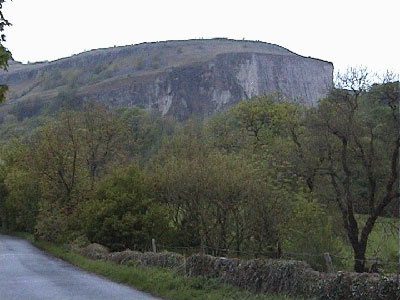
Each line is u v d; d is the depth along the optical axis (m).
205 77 159.12
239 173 30.22
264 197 29.80
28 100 151.88
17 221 66.19
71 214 43.12
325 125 33.22
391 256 29.98
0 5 9.48
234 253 30.06
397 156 31.56
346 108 33.16
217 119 59.59
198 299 15.09
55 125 46.03
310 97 146.88
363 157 32.69
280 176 32.78
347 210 32.41
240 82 153.62
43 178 45.06
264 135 52.69
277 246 29.44
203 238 31.30
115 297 16.67
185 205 32.72
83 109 47.53
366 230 31.77
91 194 41.22
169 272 19.58
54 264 29.53
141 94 160.88
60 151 44.66
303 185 34.19
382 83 32.16
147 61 188.88
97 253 30.25
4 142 94.19
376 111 32.84
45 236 43.75
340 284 12.29
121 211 34.06
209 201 30.98
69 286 19.59
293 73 149.88
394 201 32.62
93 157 46.03
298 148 34.78
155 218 33.44
